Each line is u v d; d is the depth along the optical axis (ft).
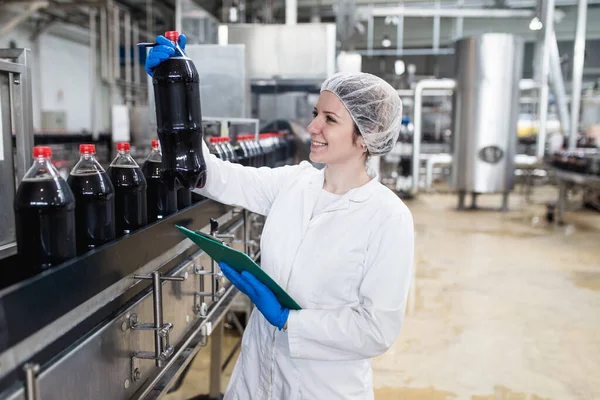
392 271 3.52
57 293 2.52
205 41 20.43
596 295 12.42
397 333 3.52
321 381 3.76
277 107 11.90
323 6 29.14
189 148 3.54
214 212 5.23
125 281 3.34
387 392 7.93
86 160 3.21
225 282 5.59
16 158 4.51
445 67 32.99
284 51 10.94
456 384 8.20
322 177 4.06
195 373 8.43
